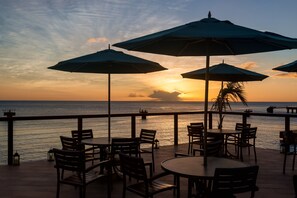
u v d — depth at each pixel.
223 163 3.41
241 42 3.32
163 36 2.60
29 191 4.41
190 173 2.97
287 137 5.78
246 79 6.78
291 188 4.66
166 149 7.79
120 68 5.66
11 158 5.99
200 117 34.69
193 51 3.64
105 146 4.84
